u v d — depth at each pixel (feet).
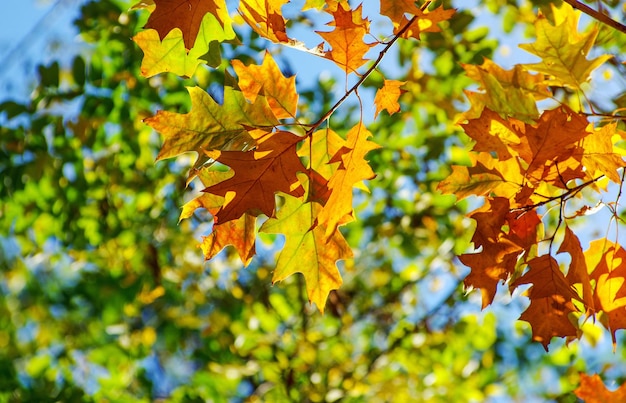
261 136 6.52
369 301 19.42
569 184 7.48
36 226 16.98
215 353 18.13
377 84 16.34
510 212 6.75
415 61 15.70
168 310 19.98
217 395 17.54
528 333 17.98
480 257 6.74
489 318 17.97
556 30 7.29
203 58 7.03
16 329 22.79
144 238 17.63
